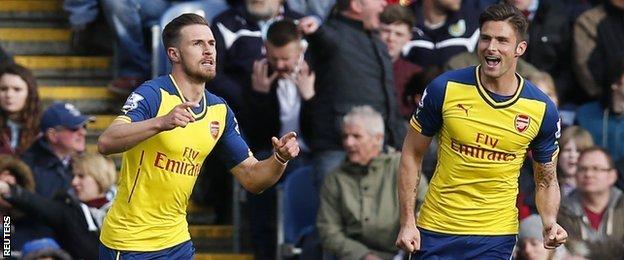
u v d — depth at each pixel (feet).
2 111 109.60
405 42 113.19
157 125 72.54
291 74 110.52
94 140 117.29
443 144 79.71
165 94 76.07
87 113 118.73
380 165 102.12
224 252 112.06
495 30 77.15
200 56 76.18
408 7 115.24
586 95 116.78
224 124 78.13
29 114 109.81
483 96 78.23
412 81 111.24
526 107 78.33
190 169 77.46
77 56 122.52
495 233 80.07
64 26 124.47
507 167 79.25
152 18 117.91
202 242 112.06
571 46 116.78
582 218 99.19
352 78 109.09
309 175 108.58
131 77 118.21
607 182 100.58
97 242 100.94
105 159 102.83
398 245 80.43
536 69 112.47
